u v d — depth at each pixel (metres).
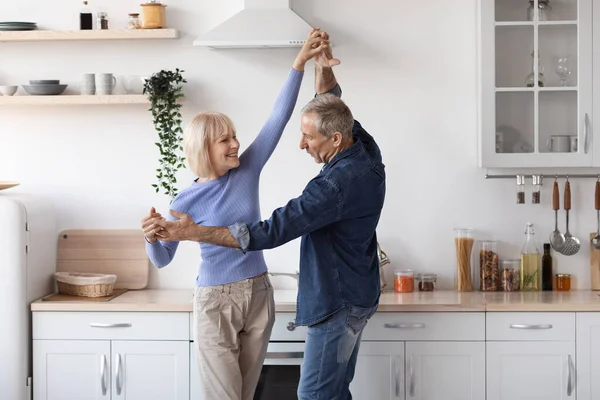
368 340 4.01
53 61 4.56
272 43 4.20
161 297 4.26
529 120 4.23
